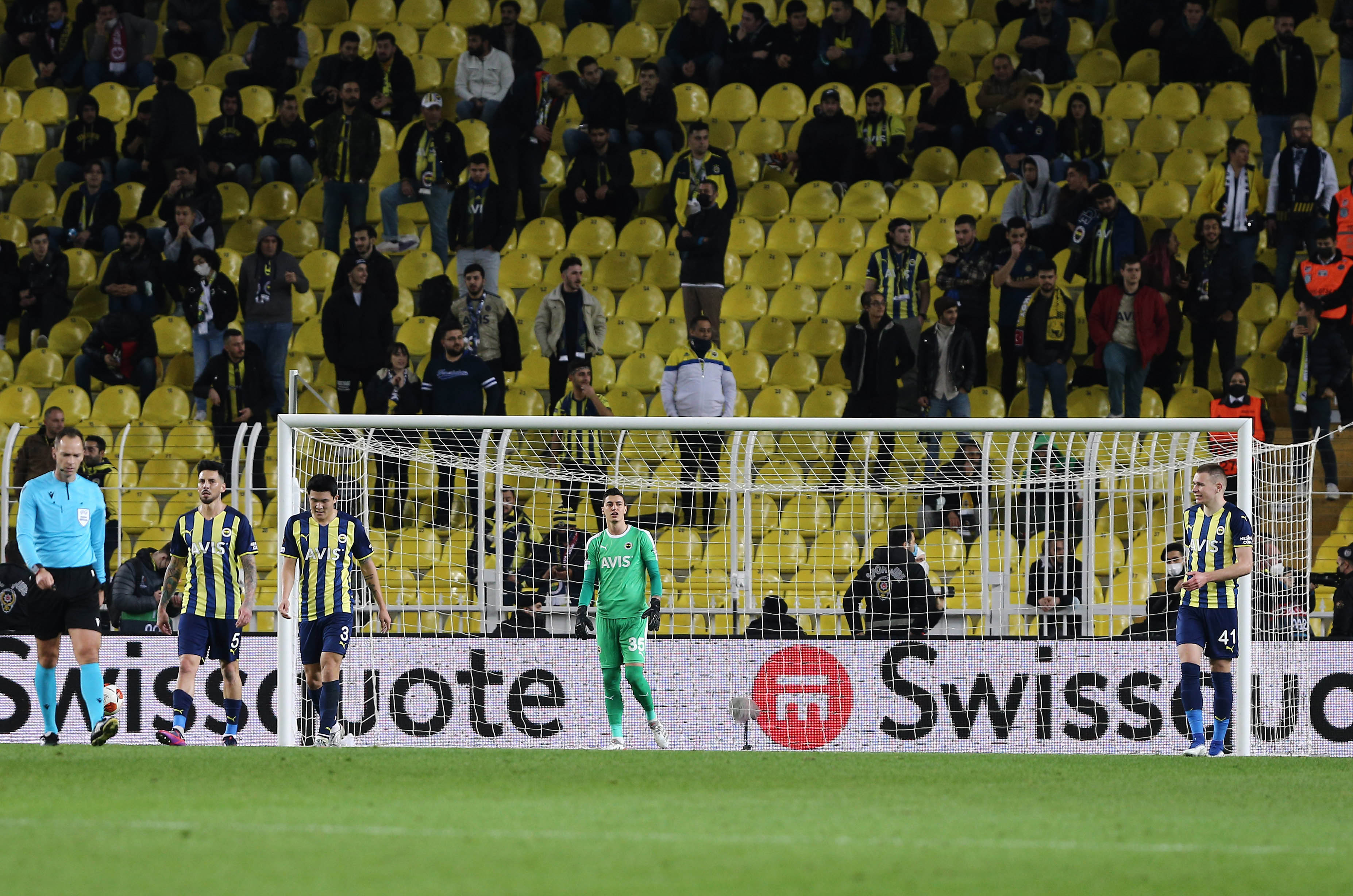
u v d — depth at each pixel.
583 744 39.28
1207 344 53.59
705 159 57.31
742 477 47.66
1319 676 39.09
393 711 39.44
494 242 57.50
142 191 63.94
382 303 53.44
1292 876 15.61
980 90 62.59
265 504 50.66
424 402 49.81
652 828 18.25
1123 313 52.38
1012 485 44.91
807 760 29.69
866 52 64.19
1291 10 65.38
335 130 60.00
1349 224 55.34
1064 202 56.09
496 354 52.84
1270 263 58.50
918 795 22.81
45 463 43.16
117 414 55.34
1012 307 53.44
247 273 55.47
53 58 68.50
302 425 38.22
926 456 44.72
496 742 39.31
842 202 62.16
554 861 15.66
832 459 48.03
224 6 71.12
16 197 65.31
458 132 59.72
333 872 14.84
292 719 36.78
